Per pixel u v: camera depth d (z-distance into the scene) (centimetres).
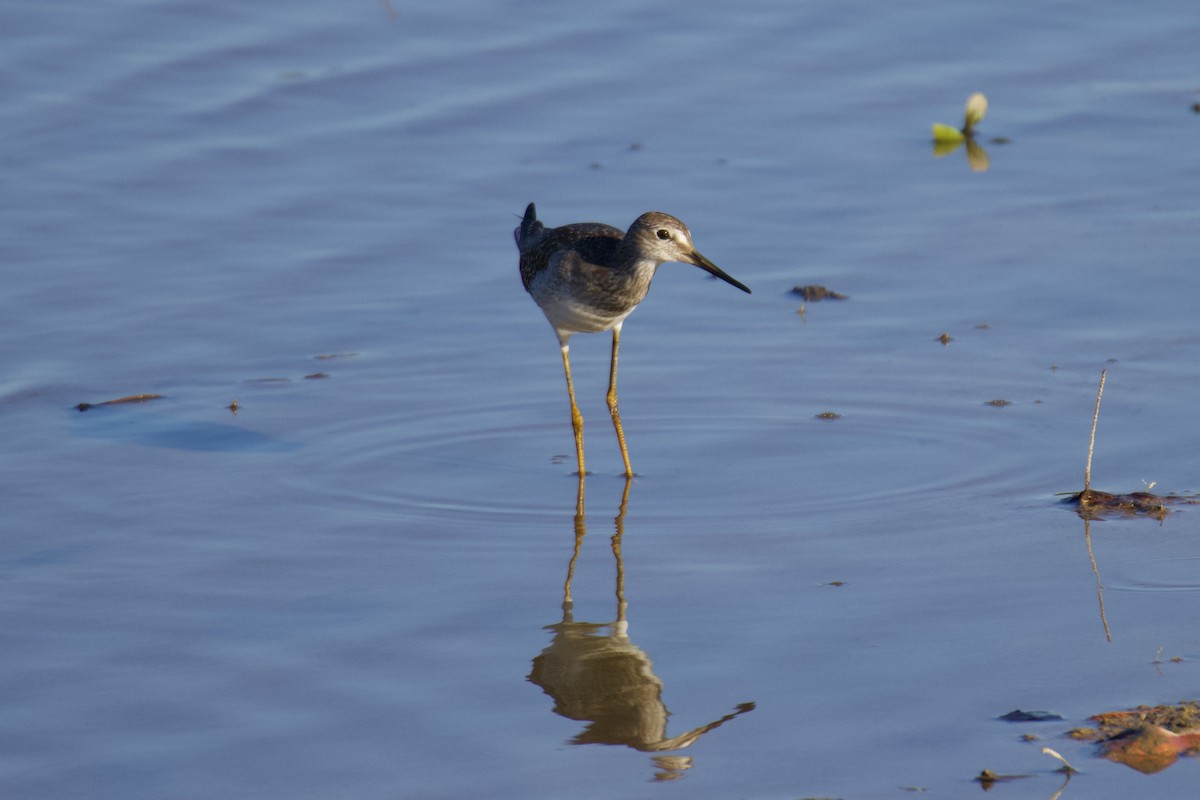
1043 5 2177
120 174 1772
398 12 2162
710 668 914
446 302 1539
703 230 1659
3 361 1412
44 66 1984
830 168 1795
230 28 2112
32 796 793
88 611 997
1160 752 801
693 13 2173
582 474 1225
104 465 1230
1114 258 1552
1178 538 1051
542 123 1905
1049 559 1032
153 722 862
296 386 1384
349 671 920
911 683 884
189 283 1563
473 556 1084
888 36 2127
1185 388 1294
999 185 1744
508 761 823
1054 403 1287
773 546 1081
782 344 1439
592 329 1304
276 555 1082
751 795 783
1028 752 809
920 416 1288
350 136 1869
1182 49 2067
